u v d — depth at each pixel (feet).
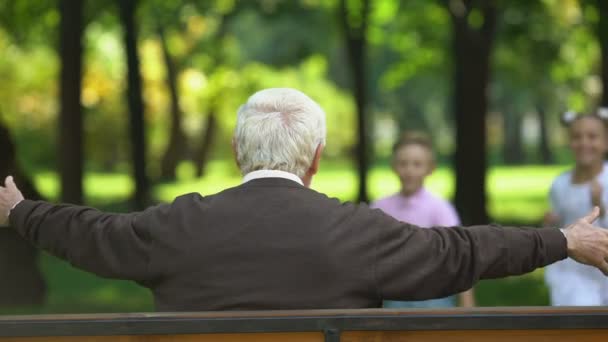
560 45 115.34
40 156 175.32
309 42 132.36
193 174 175.73
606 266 10.96
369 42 117.50
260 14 117.29
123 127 183.21
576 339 9.84
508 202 113.39
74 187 77.15
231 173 182.70
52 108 177.47
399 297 10.82
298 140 11.32
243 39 193.57
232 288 10.66
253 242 10.78
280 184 11.18
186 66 163.94
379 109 250.78
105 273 11.12
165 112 191.31
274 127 11.32
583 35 113.09
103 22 117.60
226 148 222.48
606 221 22.65
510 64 138.62
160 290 10.97
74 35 76.33
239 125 11.50
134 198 89.76
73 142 77.05
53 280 50.14
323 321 9.63
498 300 46.91
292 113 11.44
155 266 10.91
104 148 185.16
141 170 89.97
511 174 192.54
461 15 75.25
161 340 9.77
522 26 101.91
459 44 75.77
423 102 252.83
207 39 159.84
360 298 10.70
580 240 10.91
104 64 173.78
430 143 23.56
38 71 175.73
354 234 10.84
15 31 105.09
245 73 171.73
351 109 224.74
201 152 175.01
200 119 212.23
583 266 21.97
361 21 97.71
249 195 11.12
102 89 177.47
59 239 11.24
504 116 259.80
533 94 199.72
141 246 10.99
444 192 130.31
